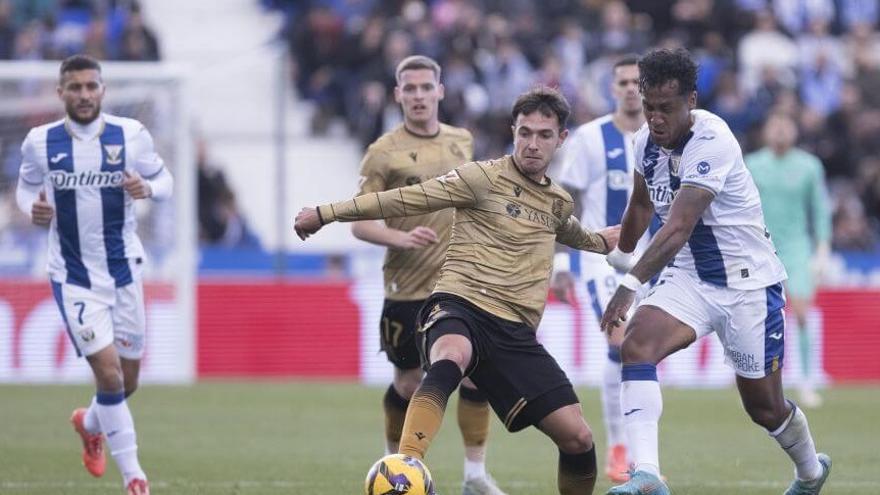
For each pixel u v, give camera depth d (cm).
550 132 1970
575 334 4659
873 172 5697
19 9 6000
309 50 5984
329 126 5934
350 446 3098
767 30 6134
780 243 4022
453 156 2445
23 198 2422
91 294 2352
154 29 6281
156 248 4581
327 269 5134
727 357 2045
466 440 2358
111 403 2278
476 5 6134
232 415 3678
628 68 2706
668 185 2009
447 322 1925
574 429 1931
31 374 4528
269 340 4772
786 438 2088
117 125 2391
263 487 2483
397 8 6097
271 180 5888
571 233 2098
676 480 2603
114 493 2416
